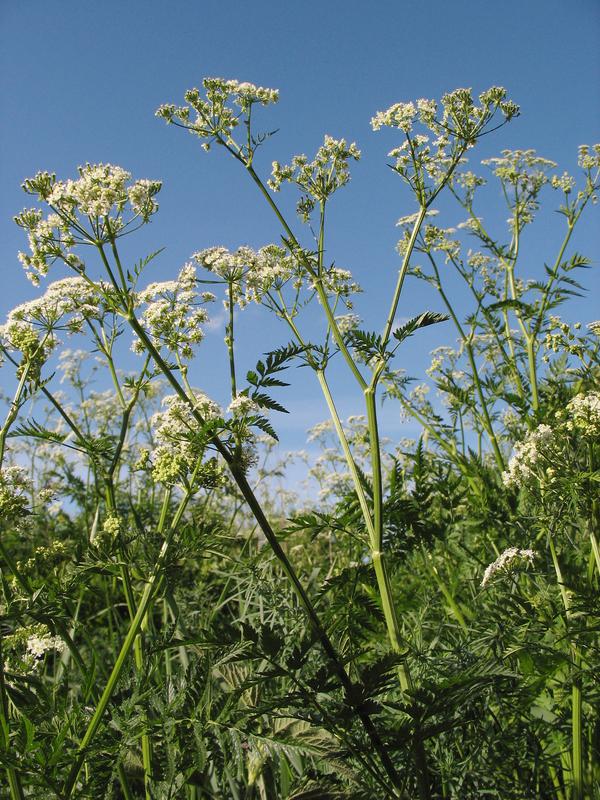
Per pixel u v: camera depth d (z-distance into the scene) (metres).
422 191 0.37
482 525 0.48
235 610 0.58
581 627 0.33
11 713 0.31
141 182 0.33
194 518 0.32
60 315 0.36
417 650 0.36
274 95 0.38
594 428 0.33
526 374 0.60
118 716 0.27
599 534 0.34
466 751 0.36
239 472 0.29
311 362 0.35
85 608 0.61
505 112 0.38
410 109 0.37
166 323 0.33
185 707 0.27
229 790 0.35
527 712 0.37
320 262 0.37
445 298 0.60
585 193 0.59
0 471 0.32
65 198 0.31
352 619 0.34
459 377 0.67
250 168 0.37
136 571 0.32
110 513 0.35
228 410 0.29
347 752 0.26
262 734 0.26
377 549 0.32
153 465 0.33
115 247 0.32
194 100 0.37
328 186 0.38
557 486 0.34
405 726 0.27
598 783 0.34
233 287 0.35
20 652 0.34
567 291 0.56
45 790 0.26
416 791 0.30
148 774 0.28
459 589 0.49
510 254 0.64
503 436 0.63
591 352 0.41
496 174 0.65
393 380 0.63
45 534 0.66
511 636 0.34
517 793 0.34
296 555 0.69
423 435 0.63
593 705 0.34
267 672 0.26
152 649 0.28
